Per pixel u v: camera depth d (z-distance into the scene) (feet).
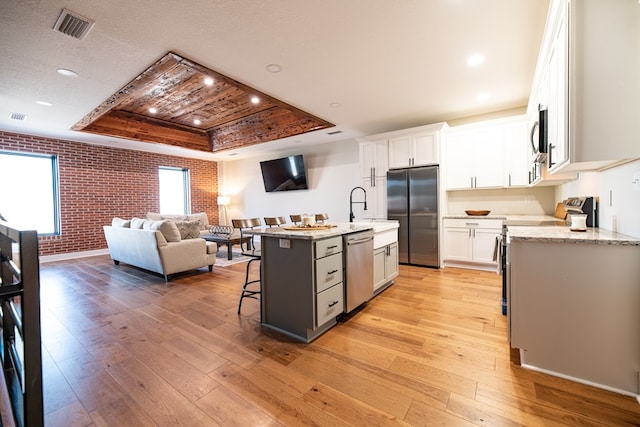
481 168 14.05
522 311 5.91
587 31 4.96
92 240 19.30
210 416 4.70
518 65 9.34
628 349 5.14
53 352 6.82
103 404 5.01
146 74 9.52
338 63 9.12
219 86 12.76
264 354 6.65
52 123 14.61
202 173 25.76
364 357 6.44
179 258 13.32
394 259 11.74
